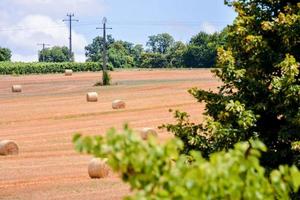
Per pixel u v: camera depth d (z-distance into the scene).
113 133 10.23
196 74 174.38
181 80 150.25
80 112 98.12
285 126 29.31
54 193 48.72
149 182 10.22
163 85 134.12
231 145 29.05
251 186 10.56
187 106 101.62
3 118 93.44
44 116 95.06
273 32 31.47
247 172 10.70
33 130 84.06
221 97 31.39
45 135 80.19
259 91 30.25
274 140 31.00
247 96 30.92
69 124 88.62
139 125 86.06
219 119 30.38
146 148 10.26
